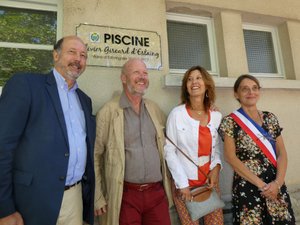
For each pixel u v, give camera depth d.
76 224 1.34
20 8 2.00
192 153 1.71
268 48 2.84
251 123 1.71
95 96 1.96
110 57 2.02
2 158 1.08
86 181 1.48
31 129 1.21
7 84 1.24
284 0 2.73
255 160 1.64
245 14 2.61
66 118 1.33
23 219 1.15
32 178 1.16
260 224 1.55
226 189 2.23
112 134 1.56
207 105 1.87
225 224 2.07
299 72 2.69
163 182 1.66
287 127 2.51
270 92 2.52
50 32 2.04
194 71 1.84
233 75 2.46
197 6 2.41
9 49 1.92
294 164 2.48
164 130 1.85
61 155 1.24
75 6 1.97
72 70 1.36
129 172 1.53
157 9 2.22
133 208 1.54
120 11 2.10
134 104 1.67
